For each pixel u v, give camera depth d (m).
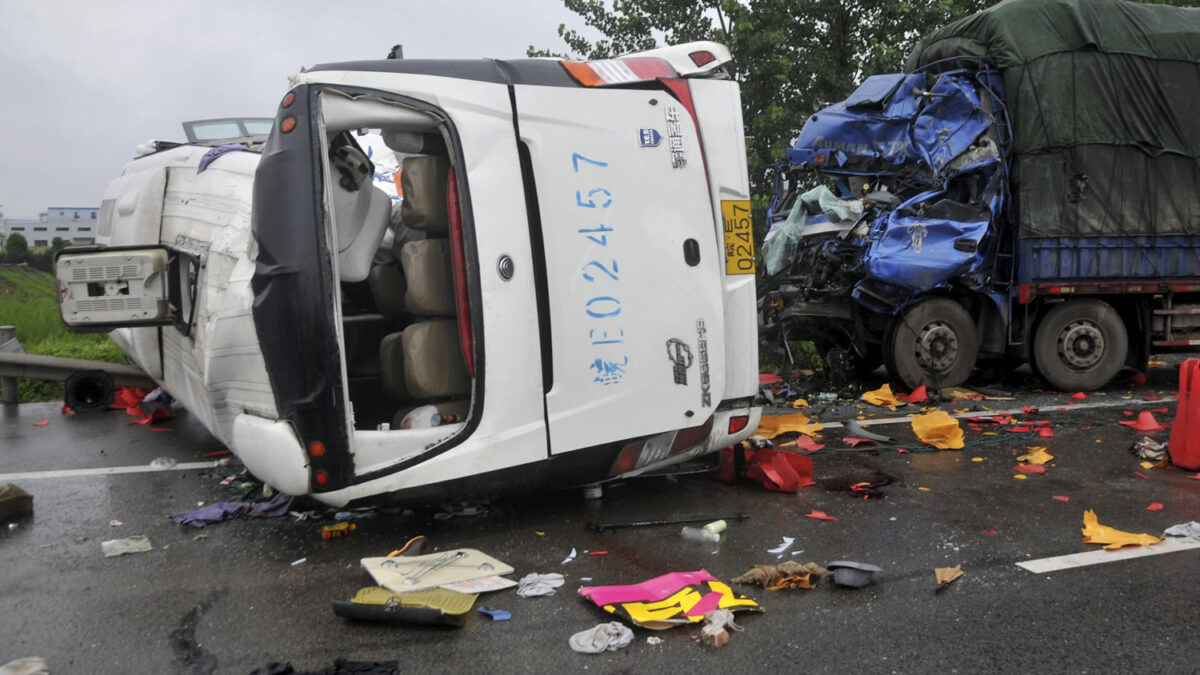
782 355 10.22
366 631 3.51
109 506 5.31
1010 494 5.39
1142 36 8.97
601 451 4.77
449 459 4.35
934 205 8.59
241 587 3.99
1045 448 6.57
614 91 4.80
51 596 3.92
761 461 5.58
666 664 3.22
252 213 4.33
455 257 4.36
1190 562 4.21
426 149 4.80
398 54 4.85
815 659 3.26
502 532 4.70
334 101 4.21
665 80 5.00
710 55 5.20
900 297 8.70
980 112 8.74
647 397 4.85
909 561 4.27
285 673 3.11
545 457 4.56
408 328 4.63
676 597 3.70
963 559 4.29
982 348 9.29
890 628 3.52
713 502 5.25
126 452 6.77
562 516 4.96
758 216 12.29
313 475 4.24
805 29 13.58
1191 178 9.13
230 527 4.87
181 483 5.83
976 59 9.03
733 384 5.29
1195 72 9.09
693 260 5.00
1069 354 9.04
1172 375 10.48
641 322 4.82
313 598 3.86
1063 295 8.96
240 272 4.75
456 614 3.51
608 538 4.60
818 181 10.87
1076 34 8.81
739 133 5.27
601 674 3.15
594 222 4.67
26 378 9.02
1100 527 4.60
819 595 3.87
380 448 4.28
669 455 5.11
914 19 13.16
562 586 3.94
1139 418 7.20
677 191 4.96
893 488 5.55
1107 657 3.26
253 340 4.49
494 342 4.38
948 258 8.40
